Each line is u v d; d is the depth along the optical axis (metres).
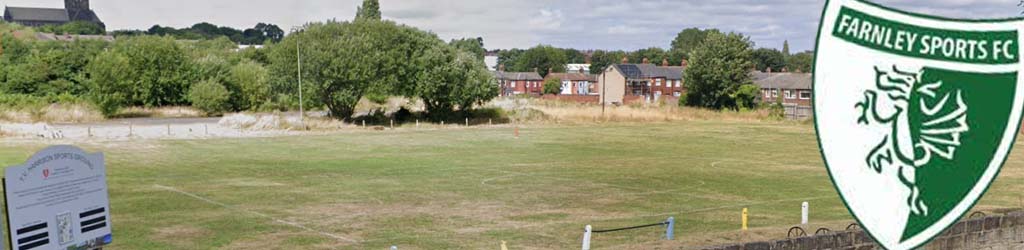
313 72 63.44
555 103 82.94
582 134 57.19
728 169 36.47
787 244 11.40
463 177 32.56
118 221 21.94
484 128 62.66
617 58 182.88
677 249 11.88
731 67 92.69
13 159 36.94
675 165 37.91
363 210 24.25
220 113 80.19
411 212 23.97
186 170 34.09
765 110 83.06
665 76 124.50
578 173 34.38
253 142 48.28
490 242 19.47
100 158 10.77
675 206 25.55
